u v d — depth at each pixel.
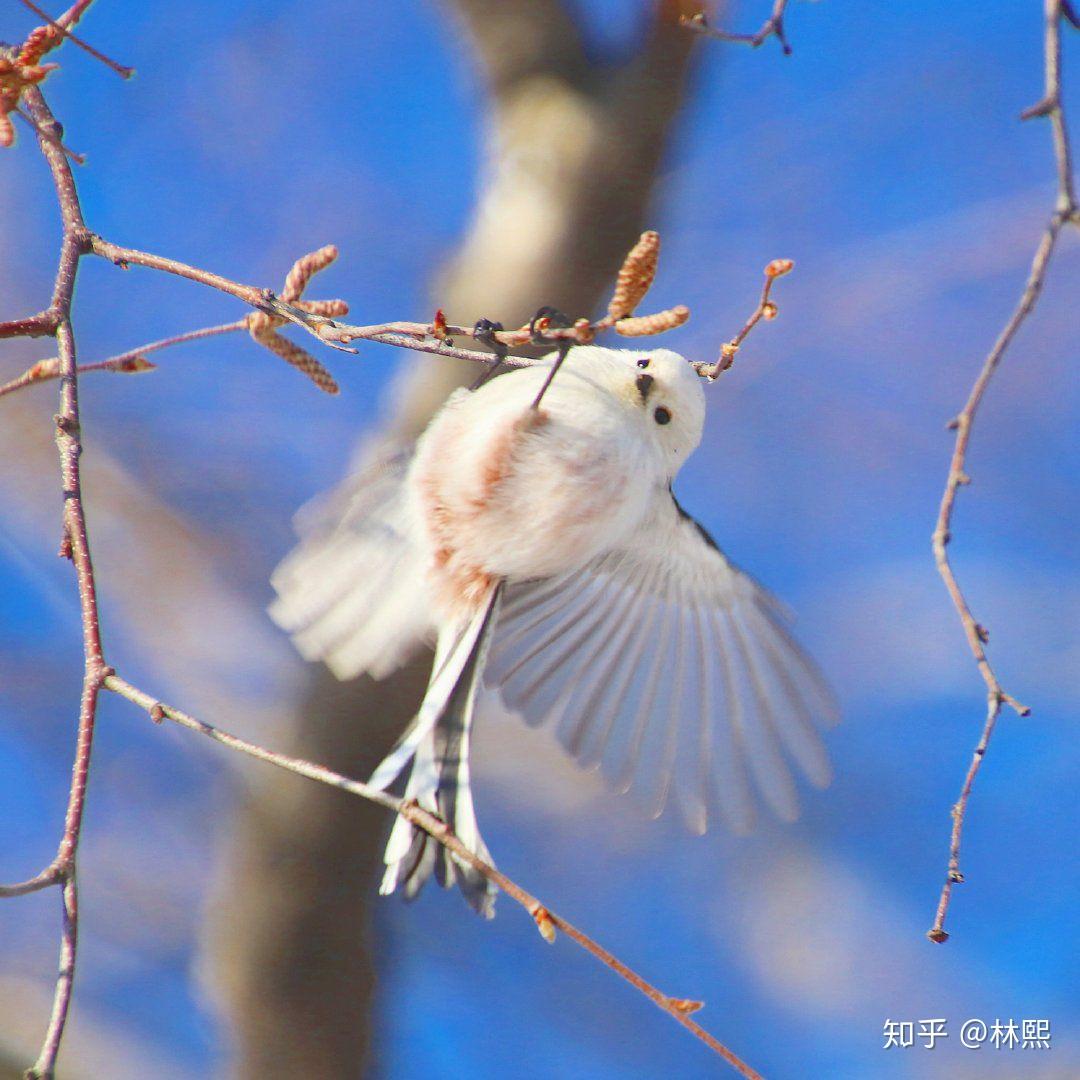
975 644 6.11
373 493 8.02
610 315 5.96
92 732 5.66
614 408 7.92
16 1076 11.53
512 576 8.02
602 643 8.70
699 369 6.68
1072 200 5.39
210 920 11.25
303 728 11.02
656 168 11.29
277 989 11.02
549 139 11.24
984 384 5.80
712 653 8.81
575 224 11.08
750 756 8.70
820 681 8.73
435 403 10.78
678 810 8.93
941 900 6.11
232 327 6.89
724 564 8.72
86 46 6.20
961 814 6.17
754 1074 5.14
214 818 12.73
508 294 11.04
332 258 6.46
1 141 5.94
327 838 10.96
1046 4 5.40
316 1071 11.05
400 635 7.91
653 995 5.28
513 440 7.69
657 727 8.70
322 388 6.87
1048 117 5.36
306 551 7.91
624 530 8.15
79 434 6.25
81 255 6.68
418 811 5.57
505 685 8.46
